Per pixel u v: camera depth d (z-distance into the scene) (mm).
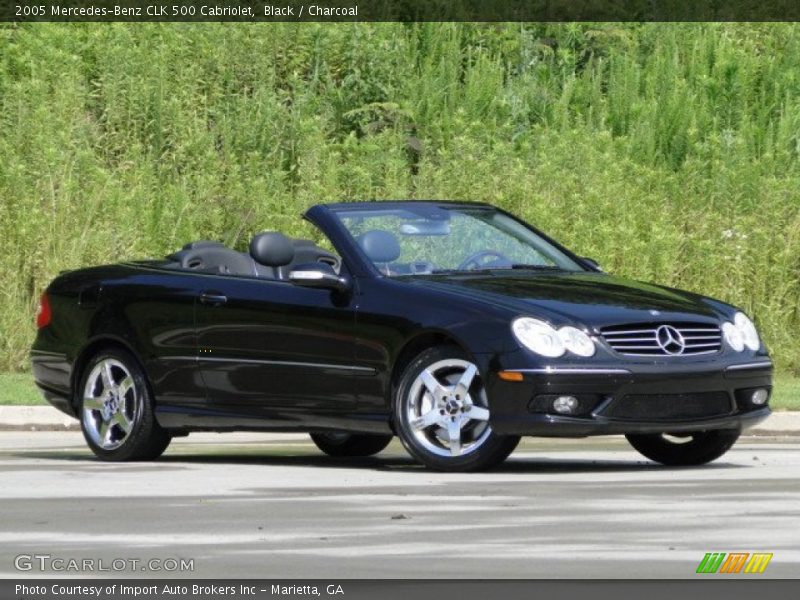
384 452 27391
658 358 21781
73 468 23438
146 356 24609
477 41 50844
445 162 42375
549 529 16609
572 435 21359
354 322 22703
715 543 15664
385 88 47250
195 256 25547
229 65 47062
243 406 23797
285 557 14867
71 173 40594
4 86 44625
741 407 22672
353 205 24234
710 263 40562
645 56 51531
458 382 21953
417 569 14227
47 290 26203
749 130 46844
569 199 41219
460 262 23766
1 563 14617
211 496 19594
